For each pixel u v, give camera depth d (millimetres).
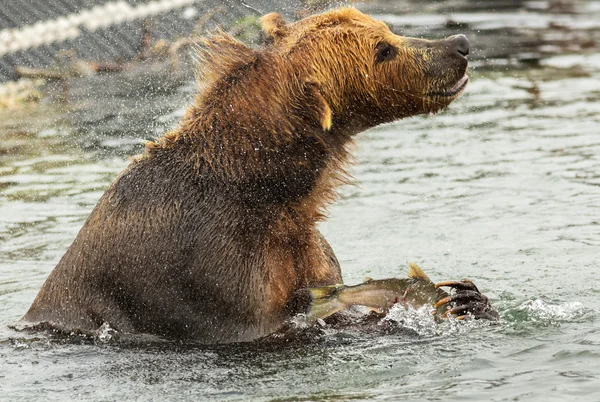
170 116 25469
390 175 20906
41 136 24781
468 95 27484
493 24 36875
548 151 21906
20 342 12508
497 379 10797
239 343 11984
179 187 12141
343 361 11594
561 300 13594
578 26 36500
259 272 12000
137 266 12203
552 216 17766
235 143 12102
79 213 19250
